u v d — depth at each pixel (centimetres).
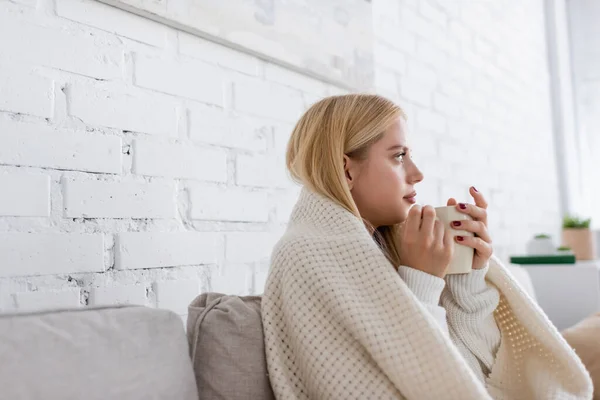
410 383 66
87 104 93
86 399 55
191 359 72
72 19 92
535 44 295
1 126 82
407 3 184
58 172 89
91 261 92
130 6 99
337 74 146
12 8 84
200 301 83
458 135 209
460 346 90
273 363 72
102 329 60
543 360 89
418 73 187
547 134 302
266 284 78
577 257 251
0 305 81
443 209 83
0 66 82
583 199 314
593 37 315
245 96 123
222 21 115
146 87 103
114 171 97
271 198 128
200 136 112
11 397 51
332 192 83
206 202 113
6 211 82
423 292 78
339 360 69
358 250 74
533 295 158
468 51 222
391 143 85
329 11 145
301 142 88
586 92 316
